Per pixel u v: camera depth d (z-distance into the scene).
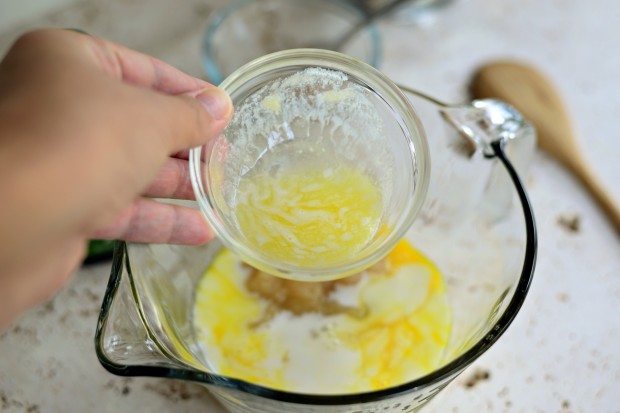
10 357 0.36
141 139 0.24
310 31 0.48
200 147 0.29
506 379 0.36
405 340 0.34
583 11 0.49
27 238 0.22
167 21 0.48
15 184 0.22
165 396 0.35
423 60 0.47
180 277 0.35
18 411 0.35
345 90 0.31
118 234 0.29
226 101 0.28
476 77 0.45
